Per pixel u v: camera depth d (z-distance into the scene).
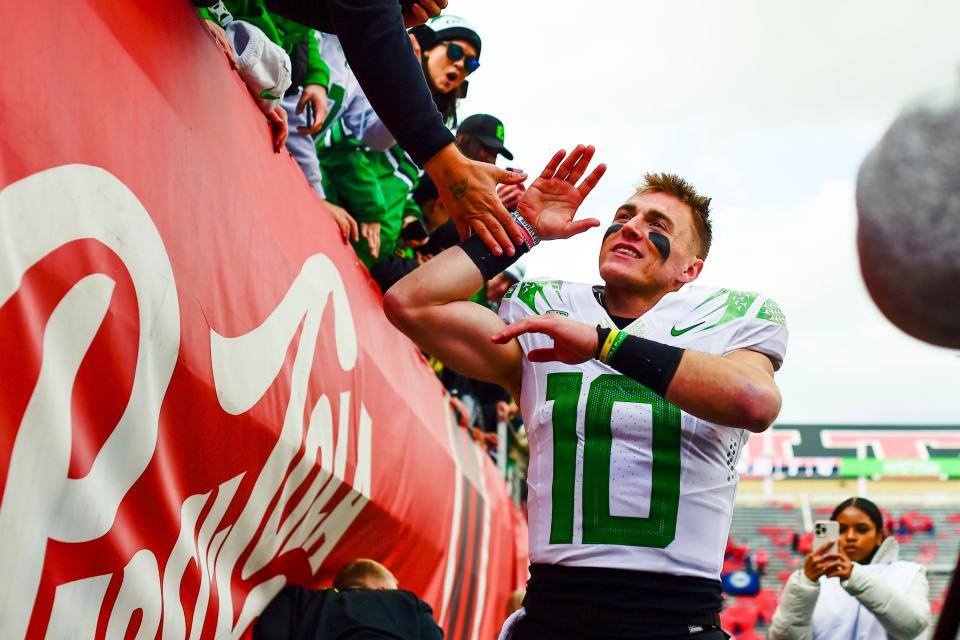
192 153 1.90
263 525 2.33
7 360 1.29
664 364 1.62
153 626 1.77
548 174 1.90
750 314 1.85
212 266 1.97
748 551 18.78
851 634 3.63
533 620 1.79
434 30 3.67
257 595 2.40
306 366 2.54
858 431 20.59
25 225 1.34
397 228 3.73
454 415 5.22
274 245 2.38
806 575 3.44
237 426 2.07
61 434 1.41
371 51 1.71
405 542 3.71
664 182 2.02
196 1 1.98
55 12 1.43
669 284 1.94
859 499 3.94
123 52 1.63
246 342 2.13
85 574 1.52
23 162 1.34
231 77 2.20
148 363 1.68
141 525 1.70
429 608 2.63
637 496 1.74
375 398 3.27
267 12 2.43
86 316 1.48
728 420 1.62
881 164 0.57
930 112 0.55
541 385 1.87
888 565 3.80
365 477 3.06
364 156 3.53
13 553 1.32
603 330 1.65
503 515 6.71
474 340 1.88
